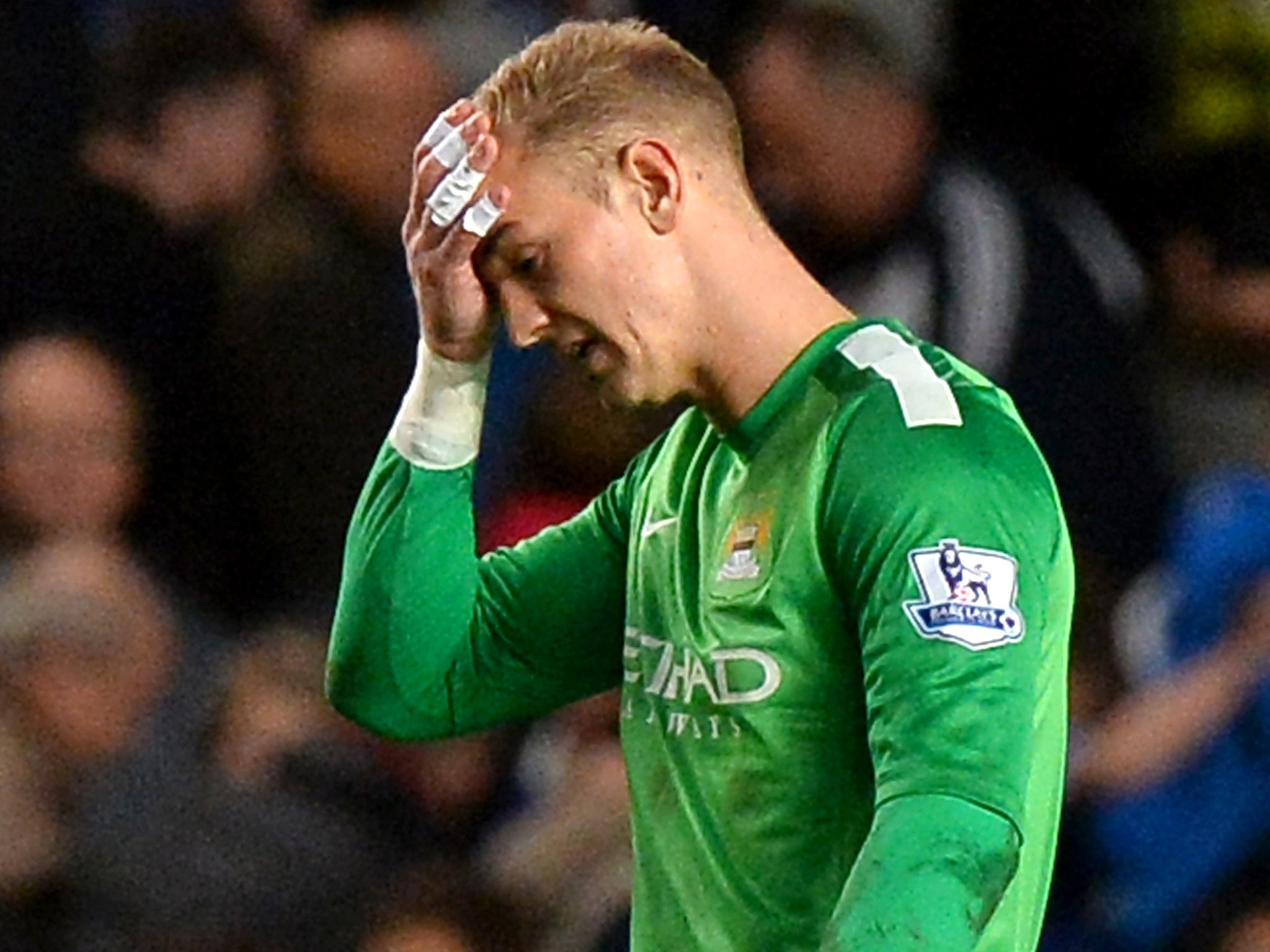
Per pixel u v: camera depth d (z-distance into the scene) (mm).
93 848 20547
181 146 23078
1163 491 22844
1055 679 10258
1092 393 22547
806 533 10141
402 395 22953
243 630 22047
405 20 23672
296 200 23109
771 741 10273
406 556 11242
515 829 21031
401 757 21234
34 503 21625
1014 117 23688
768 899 10352
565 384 21812
